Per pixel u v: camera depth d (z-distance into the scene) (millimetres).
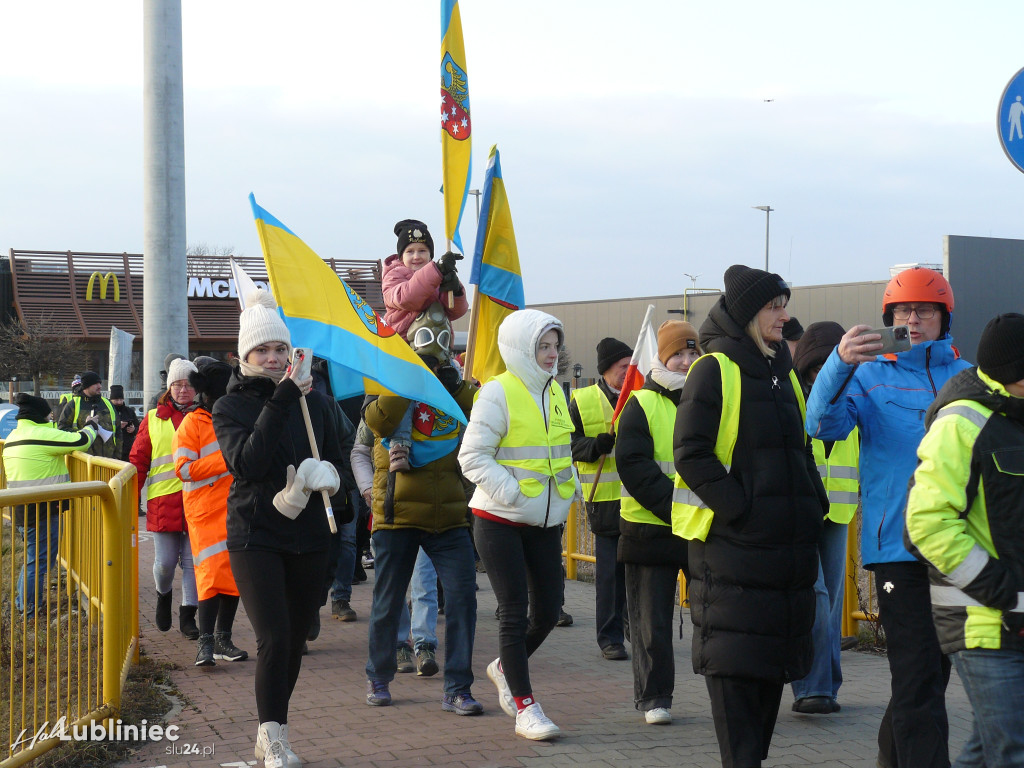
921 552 3506
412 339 6664
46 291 41031
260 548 4777
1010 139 5852
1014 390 3504
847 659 7223
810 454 5465
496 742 5270
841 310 26891
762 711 4332
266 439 4703
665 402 5785
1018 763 3422
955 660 3570
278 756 4660
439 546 5934
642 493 5512
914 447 4406
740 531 4152
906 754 4207
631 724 5621
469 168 6781
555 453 5465
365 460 6746
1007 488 3426
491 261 7020
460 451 5379
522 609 5395
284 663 4777
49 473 8672
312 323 5547
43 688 4984
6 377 37656
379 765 4902
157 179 11773
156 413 7809
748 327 4328
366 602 9320
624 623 7441
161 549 7738
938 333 4645
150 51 11742
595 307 34594
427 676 6719
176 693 6148
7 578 5082
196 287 42562
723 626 4164
